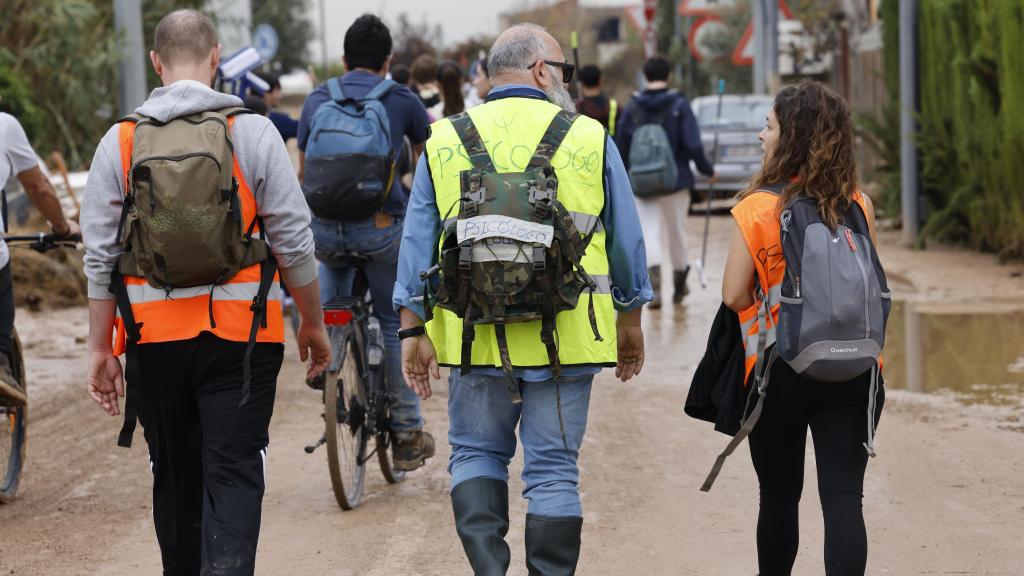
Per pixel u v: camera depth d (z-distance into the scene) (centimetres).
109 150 719
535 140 718
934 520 1021
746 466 1207
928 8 2633
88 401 1567
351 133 1066
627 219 728
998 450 1223
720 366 774
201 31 752
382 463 1165
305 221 737
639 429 1362
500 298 684
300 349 801
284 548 990
